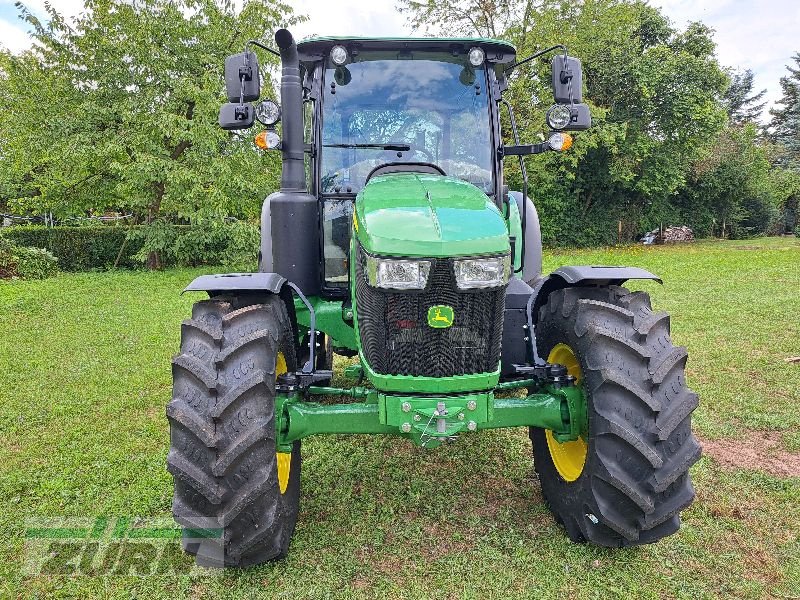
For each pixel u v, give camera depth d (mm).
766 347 6602
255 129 14195
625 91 20984
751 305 8906
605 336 2855
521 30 17828
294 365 3383
